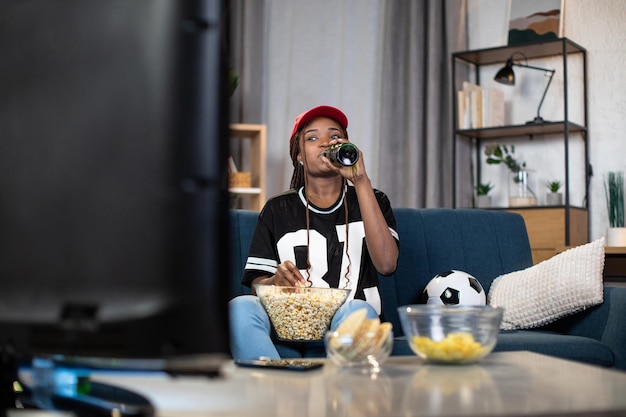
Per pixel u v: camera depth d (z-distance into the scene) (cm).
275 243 213
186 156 68
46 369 89
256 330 173
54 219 71
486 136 416
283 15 450
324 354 190
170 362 81
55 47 72
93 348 71
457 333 122
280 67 449
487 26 423
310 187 219
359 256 211
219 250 69
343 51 446
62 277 71
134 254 69
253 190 404
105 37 70
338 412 81
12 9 75
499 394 92
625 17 387
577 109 397
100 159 70
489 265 263
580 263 233
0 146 74
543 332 235
